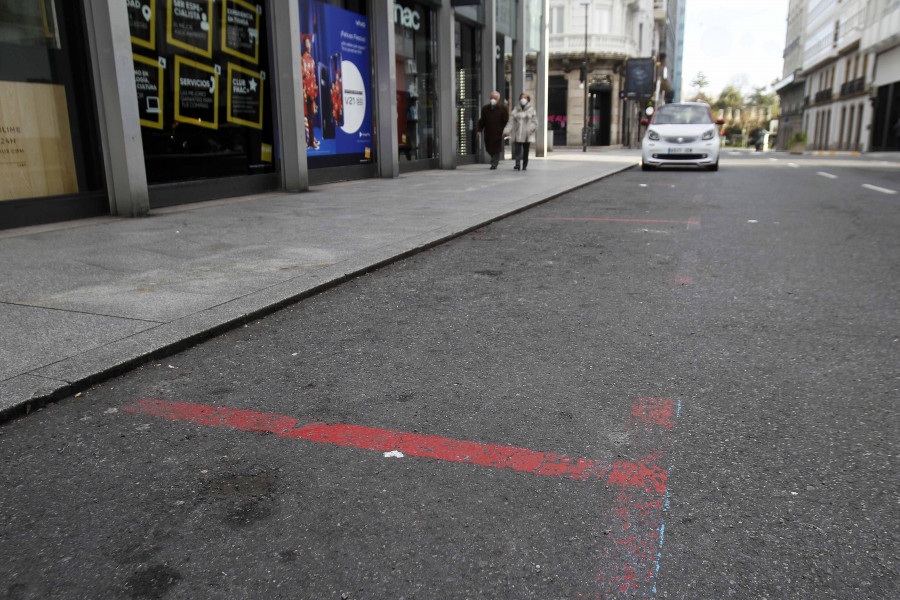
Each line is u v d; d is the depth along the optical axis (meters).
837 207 9.21
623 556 1.80
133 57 8.02
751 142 114.06
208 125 9.25
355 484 2.18
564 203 9.75
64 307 3.98
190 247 5.84
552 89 44.00
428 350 3.47
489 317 4.06
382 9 12.88
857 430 2.52
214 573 1.75
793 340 3.57
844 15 50.62
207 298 4.20
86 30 7.23
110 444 2.46
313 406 2.78
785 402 2.78
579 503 2.05
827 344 3.50
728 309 4.20
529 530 1.92
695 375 3.09
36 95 7.01
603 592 1.67
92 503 2.09
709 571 1.74
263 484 2.18
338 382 3.04
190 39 8.83
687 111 18.14
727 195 10.86
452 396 2.87
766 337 3.63
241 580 1.73
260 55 10.16
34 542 1.90
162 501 2.09
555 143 44.59
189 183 8.87
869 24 43.72
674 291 4.66
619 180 14.00
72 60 7.31
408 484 2.17
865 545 1.84
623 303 4.36
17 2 6.78
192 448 2.43
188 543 1.88
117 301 4.12
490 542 1.87
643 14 49.66
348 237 6.39
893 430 2.51
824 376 3.06
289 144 10.40
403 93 14.76
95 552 1.85
